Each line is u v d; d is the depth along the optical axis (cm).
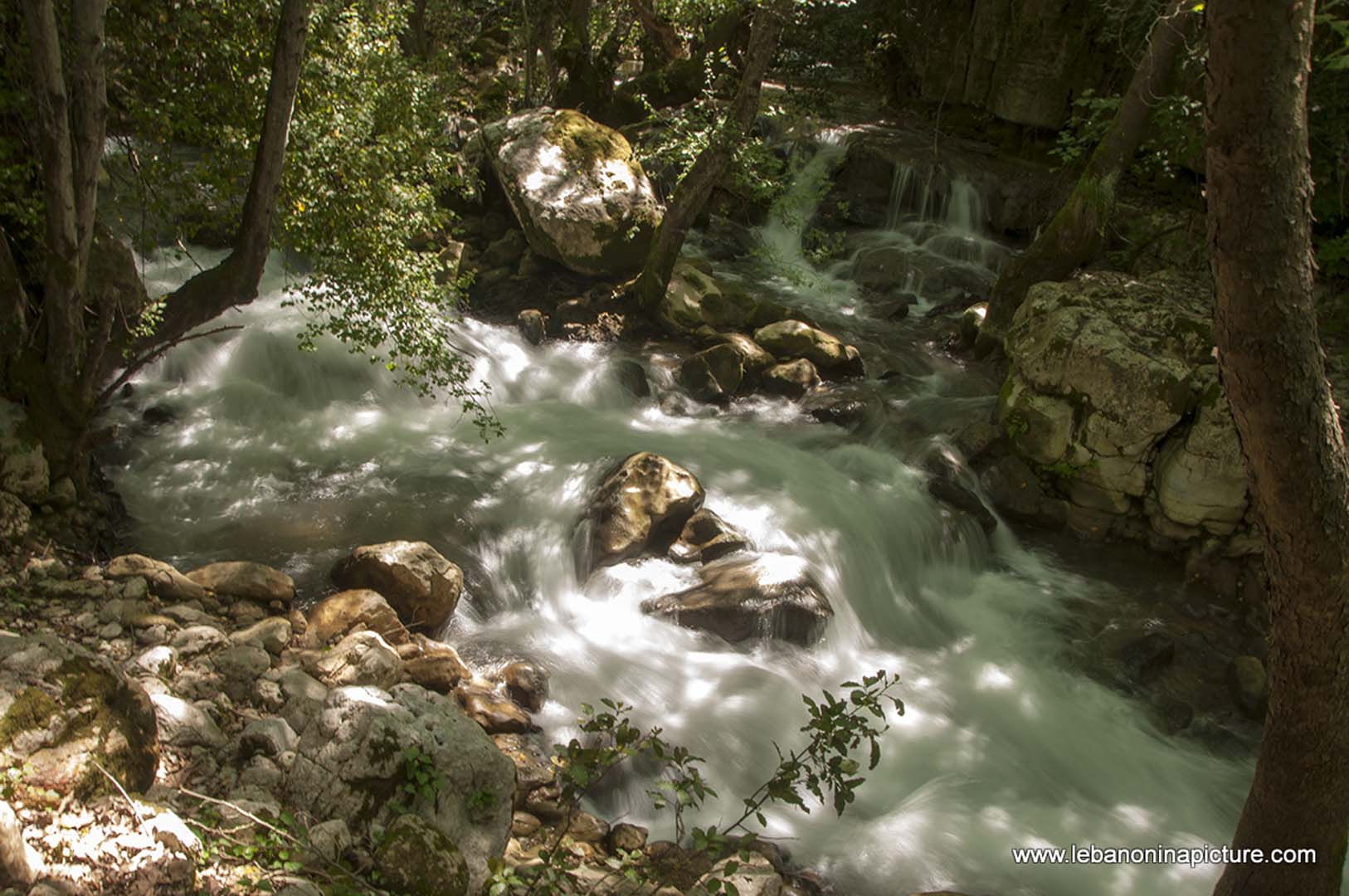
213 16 628
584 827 494
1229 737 648
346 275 667
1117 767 614
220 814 396
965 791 575
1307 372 305
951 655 705
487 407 904
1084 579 795
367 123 688
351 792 412
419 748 423
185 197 670
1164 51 979
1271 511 327
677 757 425
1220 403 778
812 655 666
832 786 425
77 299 581
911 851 525
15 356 595
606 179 1123
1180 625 745
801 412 958
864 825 543
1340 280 977
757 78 1002
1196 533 799
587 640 642
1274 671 362
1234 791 607
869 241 1358
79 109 536
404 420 866
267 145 593
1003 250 1303
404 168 740
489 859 397
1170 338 849
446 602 616
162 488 719
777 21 980
